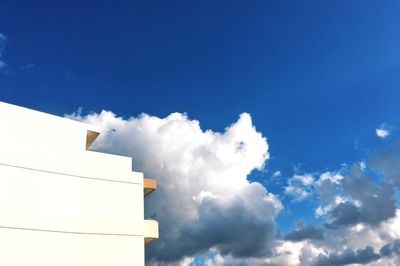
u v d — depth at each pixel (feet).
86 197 111.65
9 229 97.14
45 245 100.73
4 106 106.63
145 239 119.96
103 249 108.37
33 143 107.96
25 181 103.40
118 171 119.55
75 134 117.08
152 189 125.29
